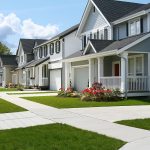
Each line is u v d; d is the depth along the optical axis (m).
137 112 15.15
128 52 22.22
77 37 35.06
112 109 16.53
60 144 8.55
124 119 12.89
